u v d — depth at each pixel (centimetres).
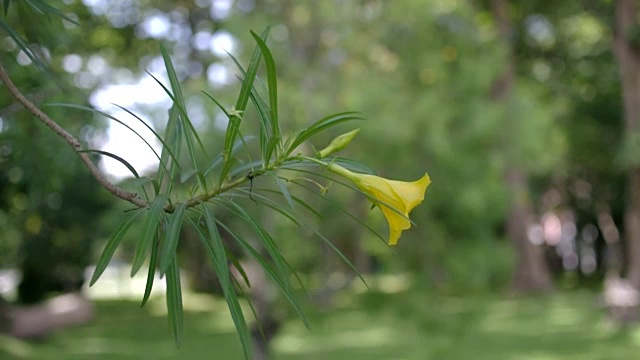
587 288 2412
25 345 1199
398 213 150
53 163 420
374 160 630
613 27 1650
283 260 156
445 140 607
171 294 148
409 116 611
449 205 615
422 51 653
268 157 156
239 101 154
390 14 655
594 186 2617
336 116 156
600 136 2267
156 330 1447
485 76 654
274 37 705
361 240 686
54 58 427
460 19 659
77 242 1320
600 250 2936
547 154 744
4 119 397
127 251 722
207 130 592
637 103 1553
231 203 160
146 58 1185
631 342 1215
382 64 720
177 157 173
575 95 2203
